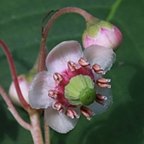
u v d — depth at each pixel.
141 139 0.14
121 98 0.14
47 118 0.11
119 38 0.12
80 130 0.14
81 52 0.11
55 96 0.11
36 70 0.12
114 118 0.14
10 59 0.12
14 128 0.14
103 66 0.11
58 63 0.11
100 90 0.11
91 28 0.12
